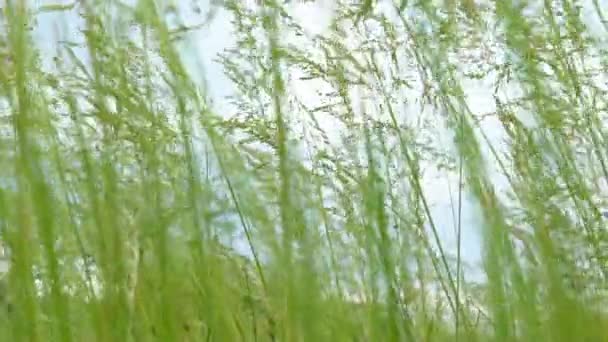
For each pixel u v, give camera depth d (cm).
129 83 223
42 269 206
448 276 228
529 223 229
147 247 216
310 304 211
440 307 228
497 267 219
